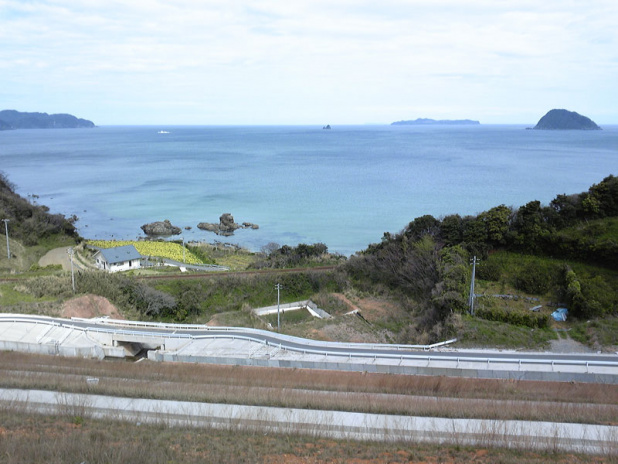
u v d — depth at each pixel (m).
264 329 33.94
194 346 29.56
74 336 30.83
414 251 42.72
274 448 17.19
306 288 43.44
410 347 28.59
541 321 30.81
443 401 21.81
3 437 16.83
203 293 40.25
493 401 21.81
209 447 17.06
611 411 20.73
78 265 51.78
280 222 77.88
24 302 35.25
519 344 28.97
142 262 50.78
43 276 40.91
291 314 39.06
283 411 20.69
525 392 23.30
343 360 26.88
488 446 17.62
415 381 24.55
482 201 88.19
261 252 59.28
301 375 25.44
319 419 20.05
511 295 35.03
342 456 16.75
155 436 17.83
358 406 21.16
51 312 34.19
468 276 37.28
